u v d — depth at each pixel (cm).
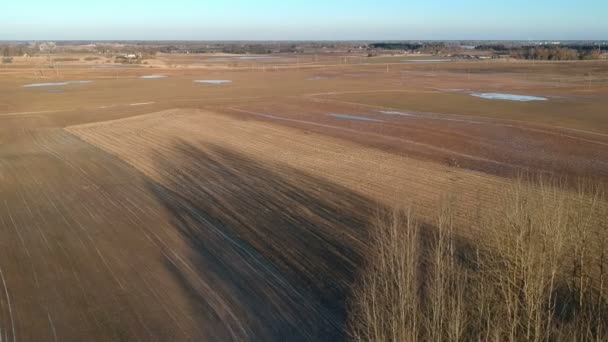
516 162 2702
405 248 1058
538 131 3553
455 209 1886
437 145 3148
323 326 1152
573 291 1077
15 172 2630
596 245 1180
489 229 1393
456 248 1459
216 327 1162
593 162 2680
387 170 2558
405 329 874
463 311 902
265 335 1126
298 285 1352
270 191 2217
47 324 1187
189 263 1505
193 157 2916
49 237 1731
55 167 2727
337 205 2005
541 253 955
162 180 2430
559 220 1020
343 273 1403
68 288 1362
